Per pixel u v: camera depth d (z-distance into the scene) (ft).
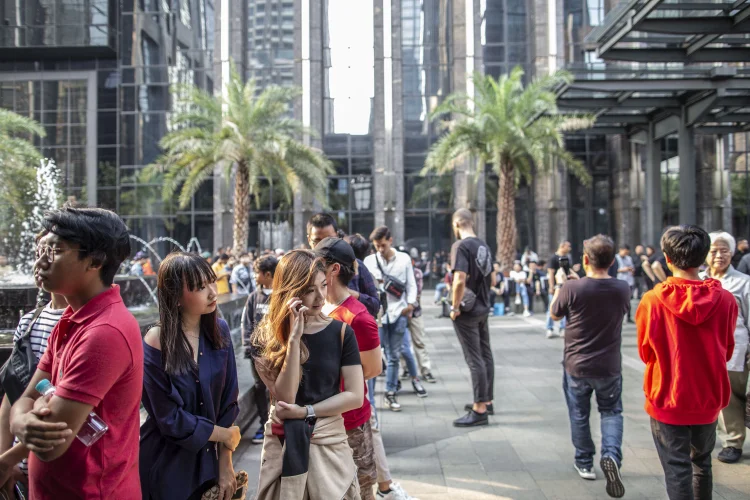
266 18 89.25
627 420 19.79
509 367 29.30
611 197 87.25
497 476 14.97
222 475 8.70
